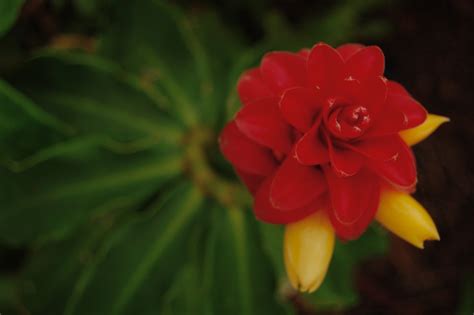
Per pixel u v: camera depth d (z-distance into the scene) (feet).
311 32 2.02
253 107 1.35
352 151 1.34
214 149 1.68
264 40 2.03
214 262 1.65
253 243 1.67
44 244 1.67
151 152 1.65
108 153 1.61
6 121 1.52
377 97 1.32
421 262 2.33
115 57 1.68
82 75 1.60
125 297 1.62
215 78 1.81
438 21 2.34
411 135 1.40
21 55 1.79
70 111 1.62
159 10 1.65
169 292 1.64
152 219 1.65
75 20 1.85
